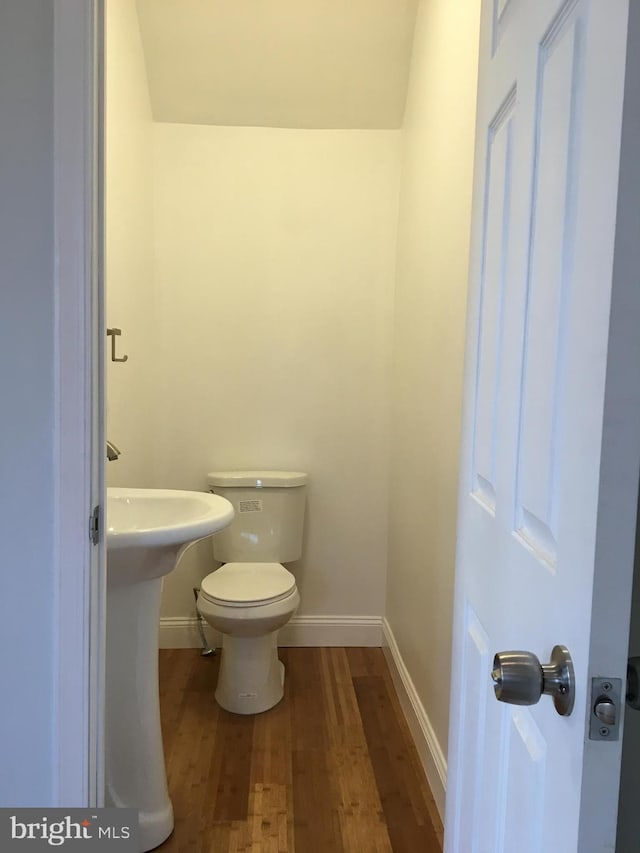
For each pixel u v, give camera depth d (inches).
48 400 43.6
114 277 85.1
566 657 24.8
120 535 59.1
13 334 43.2
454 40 72.8
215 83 103.3
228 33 97.0
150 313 107.2
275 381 113.3
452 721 46.4
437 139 80.7
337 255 111.9
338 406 114.2
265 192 110.4
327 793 76.6
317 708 96.2
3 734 45.4
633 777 28.9
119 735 66.8
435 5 83.3
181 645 115.4
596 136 23.9
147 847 67.0
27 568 44.5
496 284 37.4
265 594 92.1
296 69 101.8
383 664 111.2
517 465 32.7
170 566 66.0
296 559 111.4
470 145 65.2
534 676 25.4
